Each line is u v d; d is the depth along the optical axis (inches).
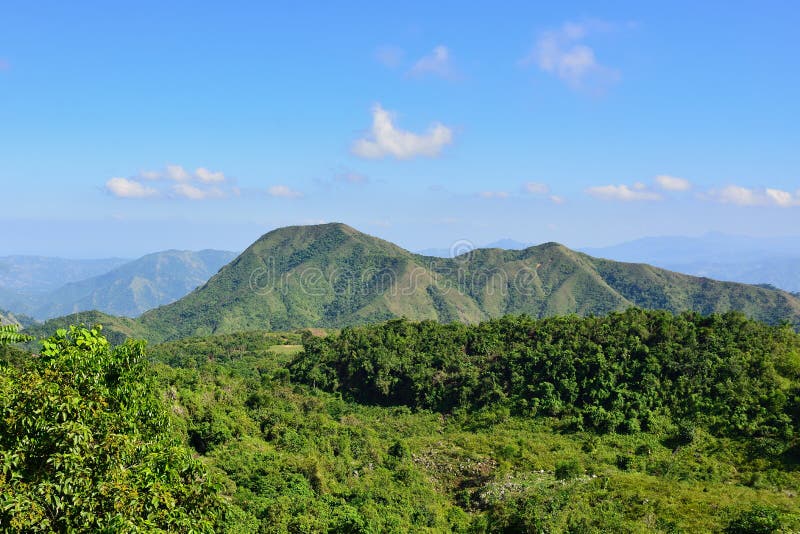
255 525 1503.4
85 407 523.5
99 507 493.7
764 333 2896.2
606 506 1679.4
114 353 601.3
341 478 2105.1
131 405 592.4
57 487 468.4
